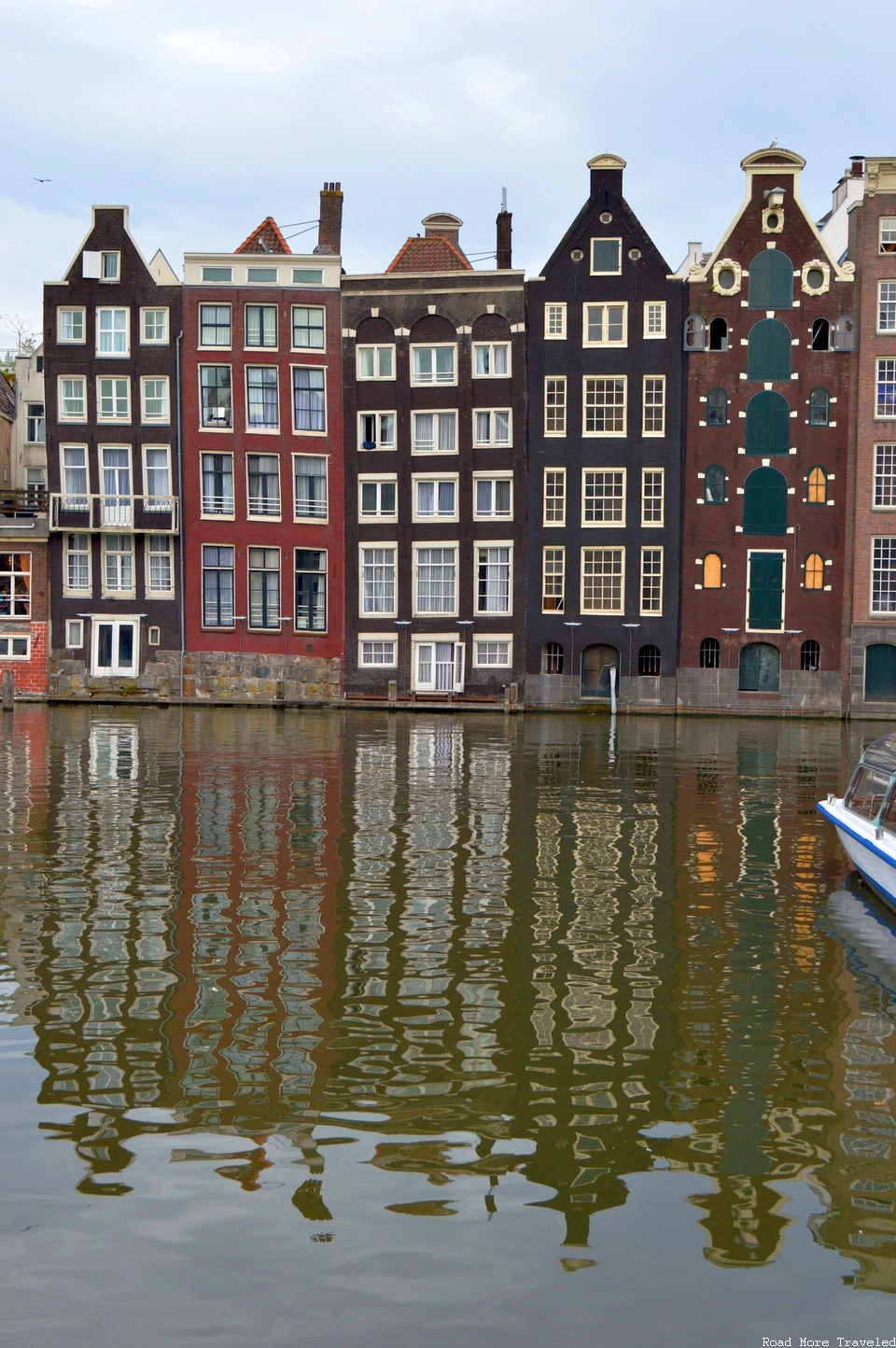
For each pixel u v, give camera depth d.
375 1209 7.73
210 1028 10.62
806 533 49.03
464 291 50.09
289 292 50.72
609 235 49.19
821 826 20.58
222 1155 8.39
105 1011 11.01
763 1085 9.57
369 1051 10.14
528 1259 7.21
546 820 20.95
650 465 49.47
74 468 51.56
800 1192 7.99
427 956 12.79
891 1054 10.21
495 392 50.12
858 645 48.44
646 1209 7.78
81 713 45.47
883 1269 7.18
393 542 51.31
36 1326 6.57
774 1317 6.71
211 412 51.03
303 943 13.18
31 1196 7.81
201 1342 6.45
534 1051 10.20
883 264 47.88
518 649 50.47
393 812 21.52
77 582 51.75
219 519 51.19
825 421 48.75
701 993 11.70
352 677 51.75
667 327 49.09
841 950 13.16
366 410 51.22
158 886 15.60
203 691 51.41
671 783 26.06
